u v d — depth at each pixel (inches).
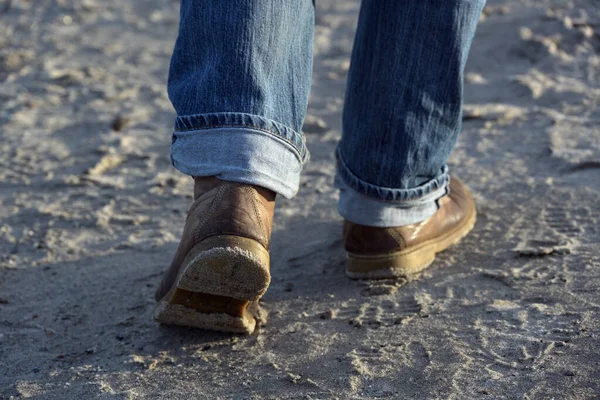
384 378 57.1
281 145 58.2
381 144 68.6
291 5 58.1
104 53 199.0
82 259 85.4
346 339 63.7
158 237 90.7
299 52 60.1
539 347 58.9
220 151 56.9
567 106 131.3
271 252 84.0
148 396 57.2
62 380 60.5
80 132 136.4
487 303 67.4
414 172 70.6
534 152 108.4
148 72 178.7
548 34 171.2
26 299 75.9
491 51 165.9
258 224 57.6
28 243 90.5
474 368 57.1
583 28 173.3
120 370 61.4
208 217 57.5
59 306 73.9
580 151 105.6
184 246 59.9
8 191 109.2
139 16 245.1
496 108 131.1
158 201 103.0
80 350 65.4
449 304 68.1
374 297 71.4
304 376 58.4
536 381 54.4
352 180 71.3
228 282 57.8
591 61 158.2
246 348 63.7
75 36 218.7
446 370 57.2
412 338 62.6
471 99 141.9
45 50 203.0
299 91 60.2
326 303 71.1
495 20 186.2
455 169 105.5
